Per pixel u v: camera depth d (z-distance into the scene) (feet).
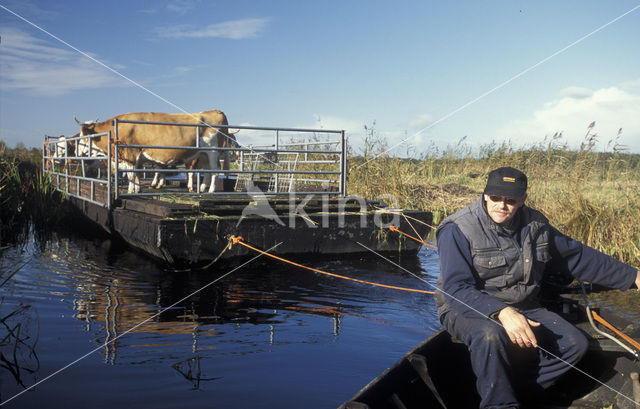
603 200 24.86
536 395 9.64
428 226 24.76
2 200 30.86
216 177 33.50
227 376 9.89
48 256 21.58
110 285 17.19
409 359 8.81
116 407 8.46
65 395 8.87
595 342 9.52
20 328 12.42
